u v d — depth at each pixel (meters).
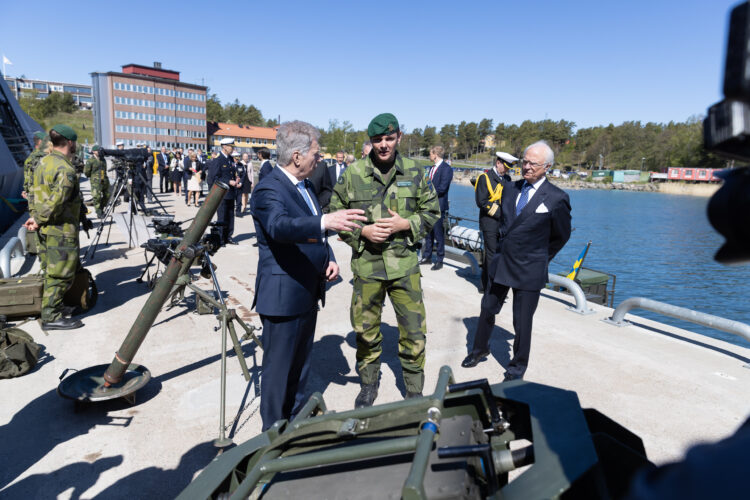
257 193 2.79
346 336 5.16
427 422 1.41
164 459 3.03
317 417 1.64
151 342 4.82
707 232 41.47
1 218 10.34
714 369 4.41
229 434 3.31
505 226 3.93
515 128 193.12
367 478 1.34
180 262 3.34
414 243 3.48
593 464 1.12
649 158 149.75
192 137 121.88
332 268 3.16
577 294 6.11
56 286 5.00
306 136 2.87
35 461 2.98
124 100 108.69
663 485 0.62
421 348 3.48
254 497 1.37
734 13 0.49
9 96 16.50
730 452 0.57
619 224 47.09
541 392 1.57
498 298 4.15
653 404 3.76
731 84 0.49
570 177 145.50
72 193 4.89
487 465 1.25
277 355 2.88
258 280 2.87
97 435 3.27
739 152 0.52
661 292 21.53
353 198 3.45
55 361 4.34
